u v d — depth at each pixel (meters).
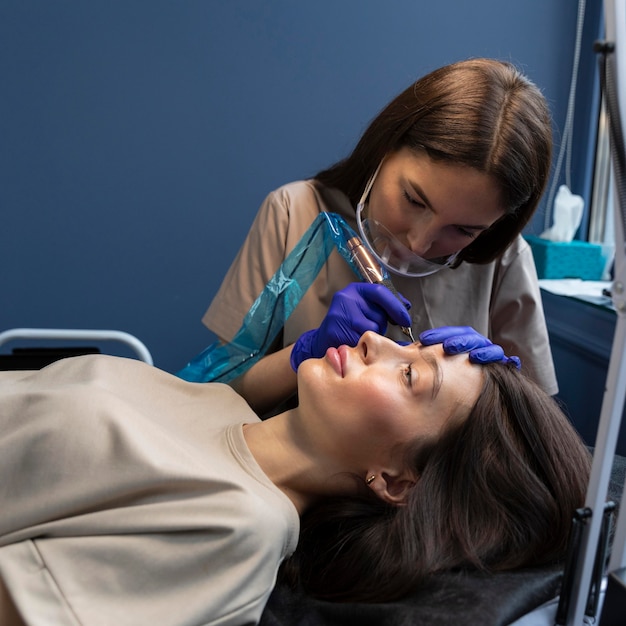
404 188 1.25
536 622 1.04
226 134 2.52
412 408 1.21
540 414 1.25
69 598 0.94
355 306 1.34
